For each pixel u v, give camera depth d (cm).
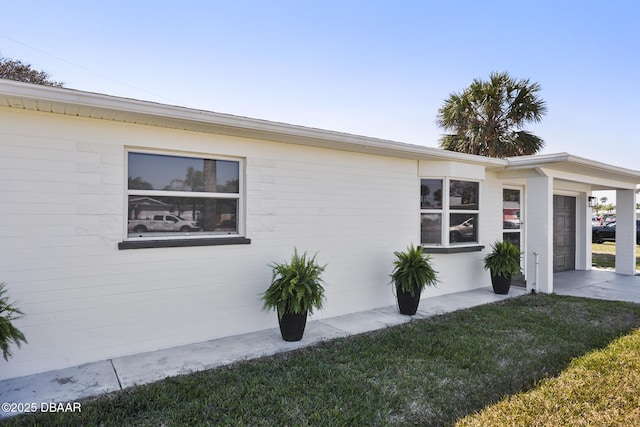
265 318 541
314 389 351
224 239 498
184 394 338
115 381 368
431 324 559
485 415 311
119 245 428
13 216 378
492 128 1405
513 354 441
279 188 553
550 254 797
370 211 662
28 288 384
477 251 816
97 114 404
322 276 600
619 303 699
